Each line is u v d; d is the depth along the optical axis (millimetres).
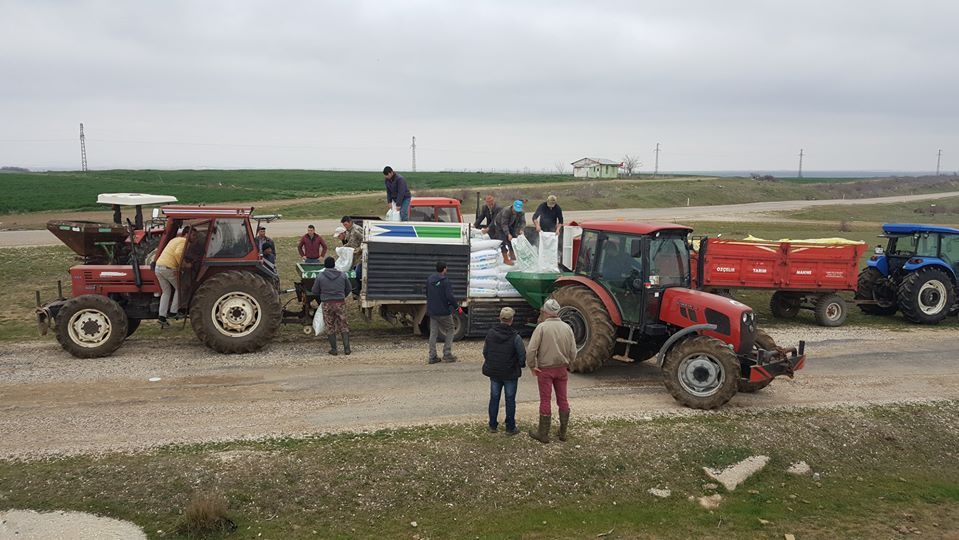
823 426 8320
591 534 6090
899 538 6285
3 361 9906
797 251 14055
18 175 82500
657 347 10094
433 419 7949
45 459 6594
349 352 10820
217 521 5781
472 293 11805
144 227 13844
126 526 5742
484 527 6105
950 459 7992
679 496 6824
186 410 8008
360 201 43656
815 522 6508
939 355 11852
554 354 7305
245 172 107000
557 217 13938
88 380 9047
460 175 101688
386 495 6410
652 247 9492
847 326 14297
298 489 6352
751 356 9047
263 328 10594
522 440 7438
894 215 54938
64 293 14969
